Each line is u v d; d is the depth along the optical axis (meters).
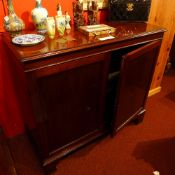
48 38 1.14
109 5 1.44
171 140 1.68
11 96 1.49
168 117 1.95
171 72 2.86
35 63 0.94
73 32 1.26
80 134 1.44
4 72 1.36
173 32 1.97
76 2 1.30
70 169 1.42
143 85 1.63
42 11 1.11
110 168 1.43
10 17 1.09
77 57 1.07
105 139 1.66
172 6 1.78
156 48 1.50
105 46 1.16
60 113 1.22
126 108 1.52
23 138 1.66
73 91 1.19
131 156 1.53
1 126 1.48
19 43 1.01
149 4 1.50
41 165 1.39
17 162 1.46
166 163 1.48
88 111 1.37
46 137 1.23
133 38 1.26
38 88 1.02
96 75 1.25
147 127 1.81
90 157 1.51
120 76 1.24
